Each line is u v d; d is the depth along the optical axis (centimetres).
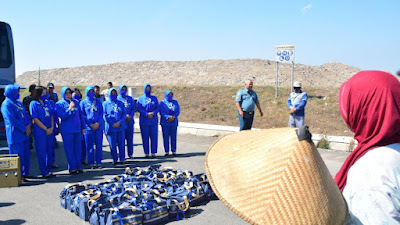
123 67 5672
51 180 720
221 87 2512
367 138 132
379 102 126
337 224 112
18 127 694
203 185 573
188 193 536
